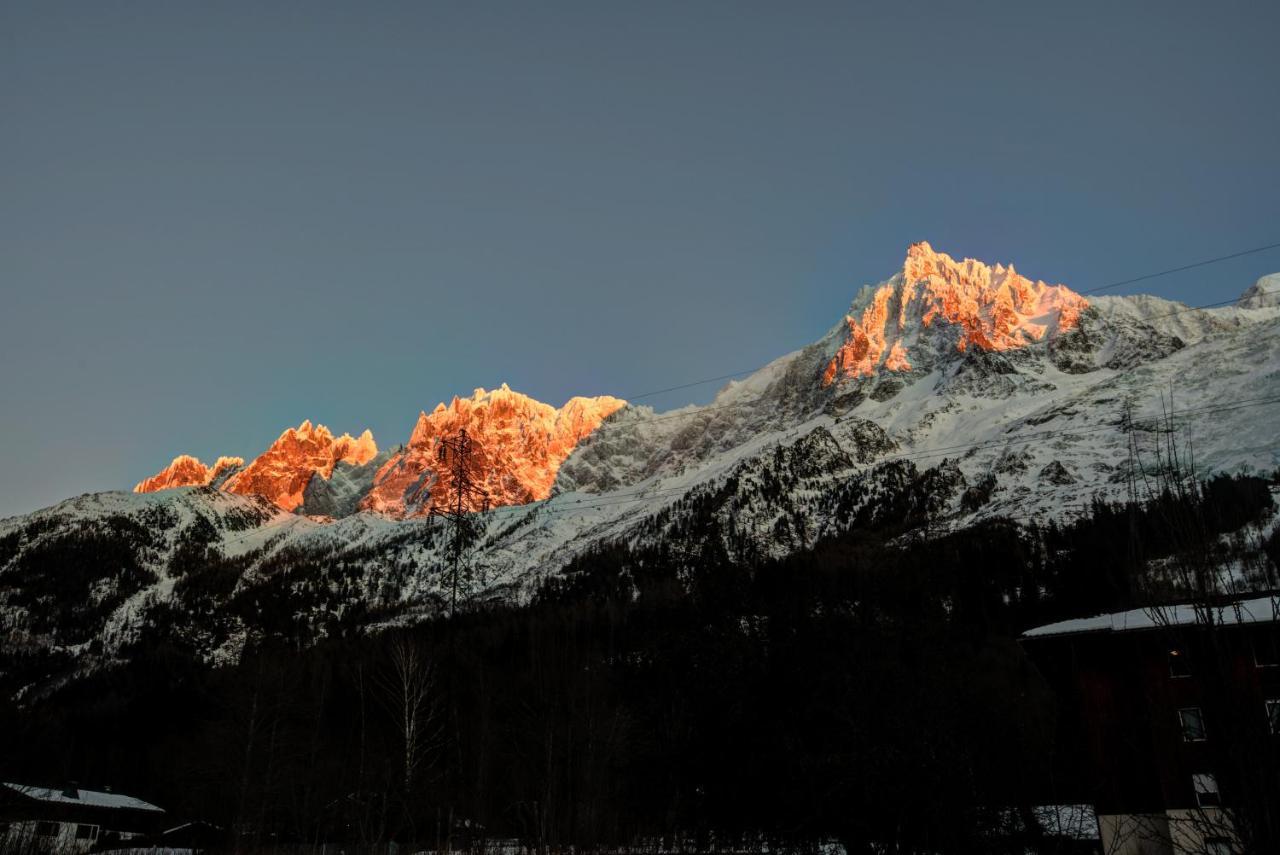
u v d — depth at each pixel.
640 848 57.94
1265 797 12.59
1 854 71.88
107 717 148.88
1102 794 35.62
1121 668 52.12
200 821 97.94
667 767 47.97
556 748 69.56
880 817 38.41
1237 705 13.14
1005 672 63.00
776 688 44.34
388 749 90.81
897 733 38.09
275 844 83.38
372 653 139.62
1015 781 35.56
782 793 42.19
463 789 78.94
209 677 161.75
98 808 99.94
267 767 80.75
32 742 109.62
